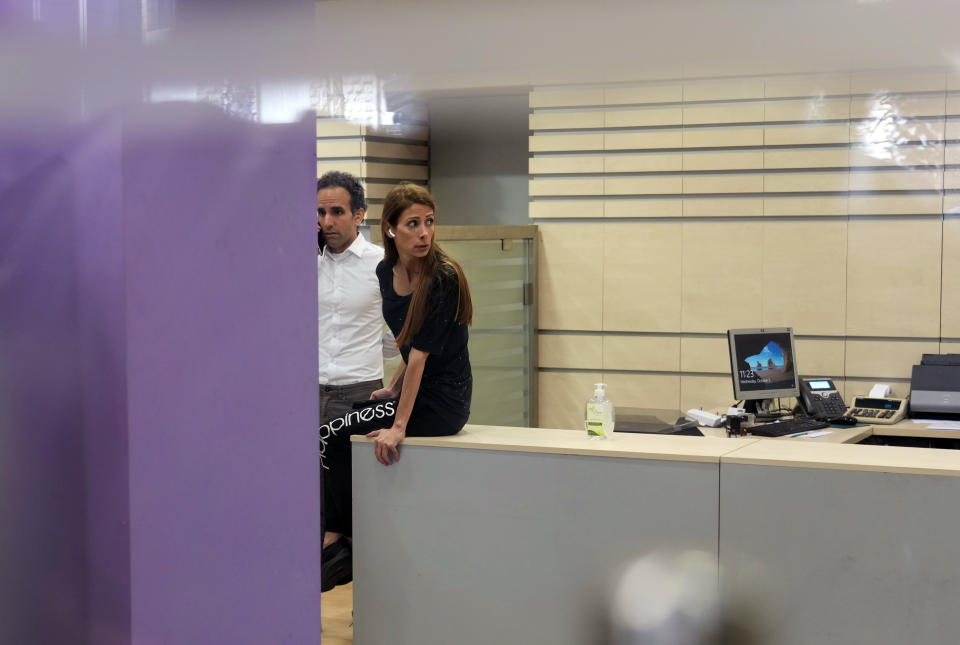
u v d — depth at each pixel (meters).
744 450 3.08
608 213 6.32
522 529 3.21
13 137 0.17
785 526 2.94
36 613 1.59
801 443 3.21
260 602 2.05
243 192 1.90
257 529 2.05
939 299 5.79
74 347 1.61
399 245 3.18
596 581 3.13
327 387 4.08
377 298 4.09
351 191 3.96
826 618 2.91
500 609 3.25
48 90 0.17
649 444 3.19
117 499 1.71
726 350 6.19
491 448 3.23
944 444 5.07
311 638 2.17
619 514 3.10
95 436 1.66
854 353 5.96
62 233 1.54
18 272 1.49
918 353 5.85
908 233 5.82
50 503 1.57
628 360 6.38
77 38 0.18
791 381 5.00
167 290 1.78
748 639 2.95
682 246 6.21
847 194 5.90
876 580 2.86
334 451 3.59
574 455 3.14
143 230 1.70
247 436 2.01
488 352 6.04
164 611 1.83
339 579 3.83
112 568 1.73
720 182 6.10
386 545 3.39
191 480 1.89
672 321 6.27
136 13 0.27
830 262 5.97
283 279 2.06
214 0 0.18
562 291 6.45
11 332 1.51
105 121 0.18
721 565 3.00
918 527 2.81
